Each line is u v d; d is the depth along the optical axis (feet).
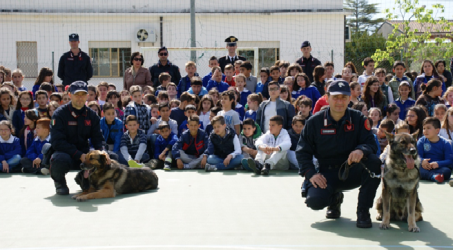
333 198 13.80
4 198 17.25
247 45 60.34
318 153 13.73
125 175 17.83
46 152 18.37
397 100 29.32
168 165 24.21
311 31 59.88
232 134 24.17
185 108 27.14
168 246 11.33
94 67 60.49
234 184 19.85
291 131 24.52
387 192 12.86
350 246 11.33
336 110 13.00
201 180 20.93
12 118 25.57
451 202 16.30
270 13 59.36
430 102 27.84
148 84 33.76
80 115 18.38
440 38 56.75
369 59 33.73
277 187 19.10
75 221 13.82
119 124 24.73
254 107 27.35
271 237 12.10
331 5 59.36
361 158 12.81
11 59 59.36
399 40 58.29
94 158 17.03
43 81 32.42
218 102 28.14
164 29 60.59
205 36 60.29
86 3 59.16
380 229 12.89
